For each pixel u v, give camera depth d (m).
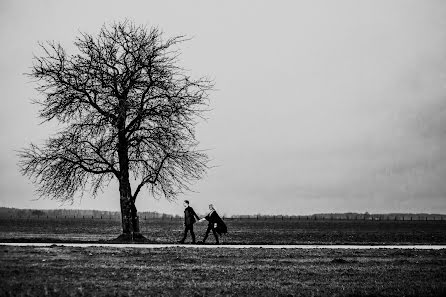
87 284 14.59
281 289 14.56
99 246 25.11
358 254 22.97
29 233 50.94
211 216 29.91
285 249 24.84
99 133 32.59
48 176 32.28
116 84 32.91
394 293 14.24
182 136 32.91
